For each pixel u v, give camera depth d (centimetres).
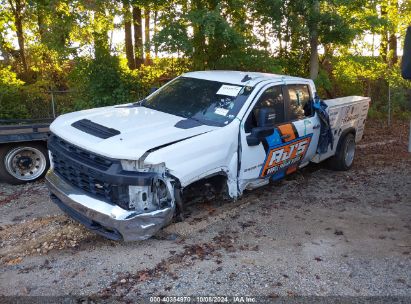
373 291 415
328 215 603
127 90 1095
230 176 541
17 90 1193
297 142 646
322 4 979
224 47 1009
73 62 1182
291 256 479
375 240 527
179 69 1099
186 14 909
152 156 441
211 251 483
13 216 567
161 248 487
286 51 1153
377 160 914
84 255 468
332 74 1339
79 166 461
